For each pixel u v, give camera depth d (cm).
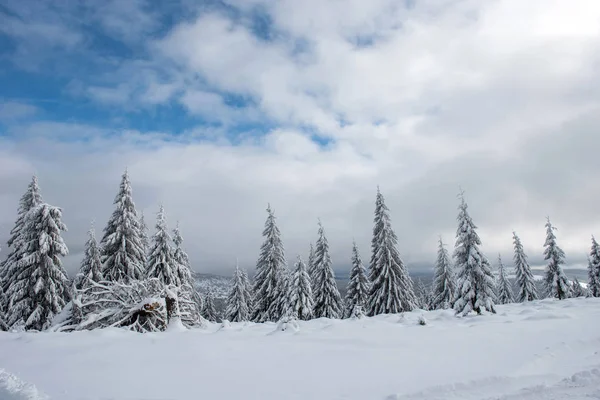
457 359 726
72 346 857
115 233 2652
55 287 2266
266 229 3797
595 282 4066
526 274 4375
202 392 536
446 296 4097
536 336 957
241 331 1246
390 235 3381
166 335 1023
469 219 2364
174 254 3089
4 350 830
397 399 512
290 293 3319
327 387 558
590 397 526
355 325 1348
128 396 518
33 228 2300
